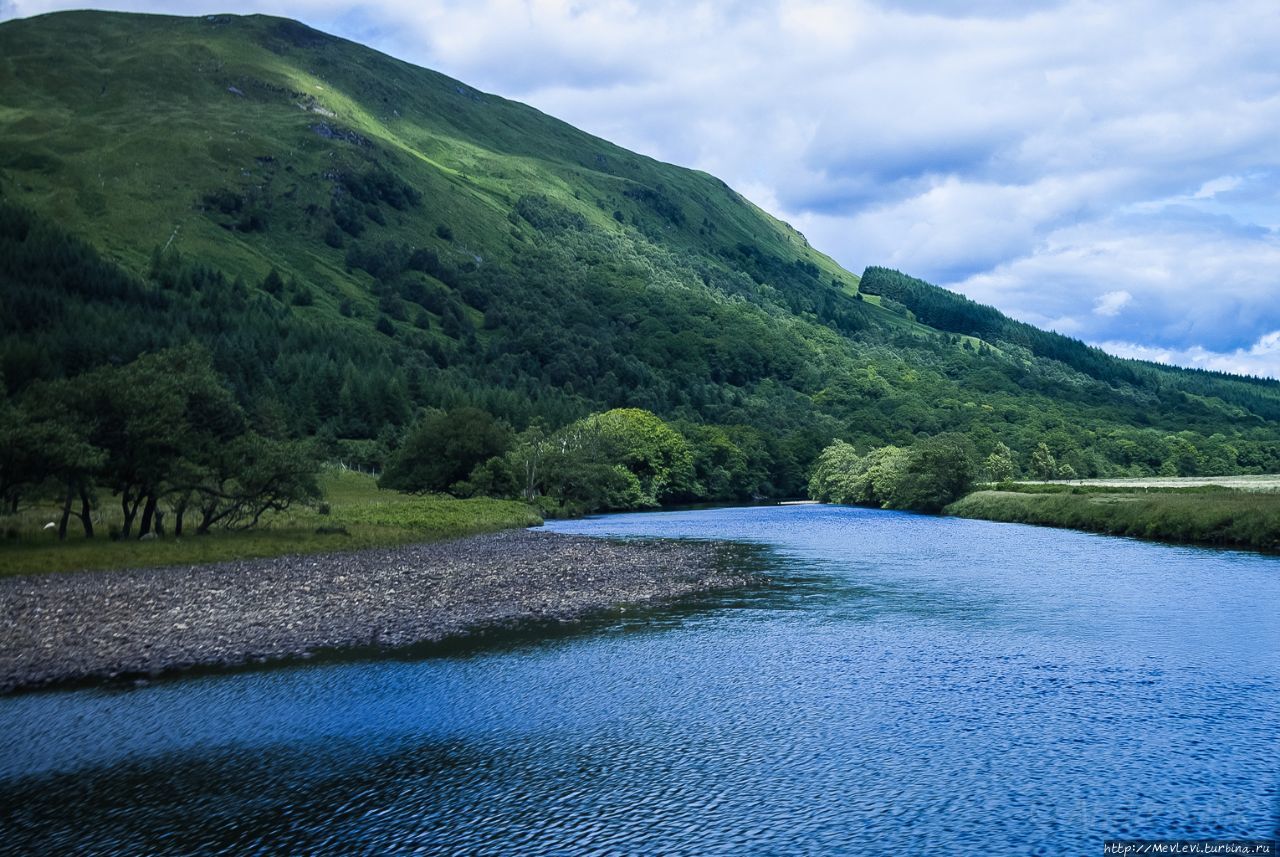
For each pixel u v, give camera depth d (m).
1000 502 108.69
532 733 23.72
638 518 117.31
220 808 19.25
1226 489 96.12
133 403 63.66
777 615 38.94
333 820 18.72
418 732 23.86
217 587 45.00
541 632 35.44
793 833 17.92
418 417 185.75
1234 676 28.12
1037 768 20.88
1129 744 22.25
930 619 37.91
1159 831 17.70
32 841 17.78
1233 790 19.45
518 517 100.94
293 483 71.19
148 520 68.31
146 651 31.86
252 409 152.12
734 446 181.12
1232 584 45.97
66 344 155.12
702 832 18.05
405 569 52.94
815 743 22.73
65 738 23.42
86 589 43.94
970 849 17.11
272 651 32.09
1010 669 29.36
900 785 20.08
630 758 21.94
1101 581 48.19
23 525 68.00
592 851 17.31
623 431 153.00
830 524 101.12
